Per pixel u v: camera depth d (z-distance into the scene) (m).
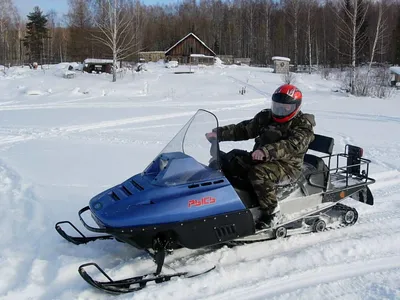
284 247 4.05
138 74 31.58
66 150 8.73
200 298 3.18
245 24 65.06
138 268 3.60
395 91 26.23
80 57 47.22
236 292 3.27
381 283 3.38
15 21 62.34
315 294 3.22
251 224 3.74
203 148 3.85
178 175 3.59
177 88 25.03
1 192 5.68
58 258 3.70
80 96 21.91
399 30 51.22
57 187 5.86
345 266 3.69
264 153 3.69
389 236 4.25
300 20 53.50
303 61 58.56
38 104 18.50
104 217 3.35
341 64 44.25
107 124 12.84
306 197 4.22
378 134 10.55
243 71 37.31
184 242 3.51
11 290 3.21
